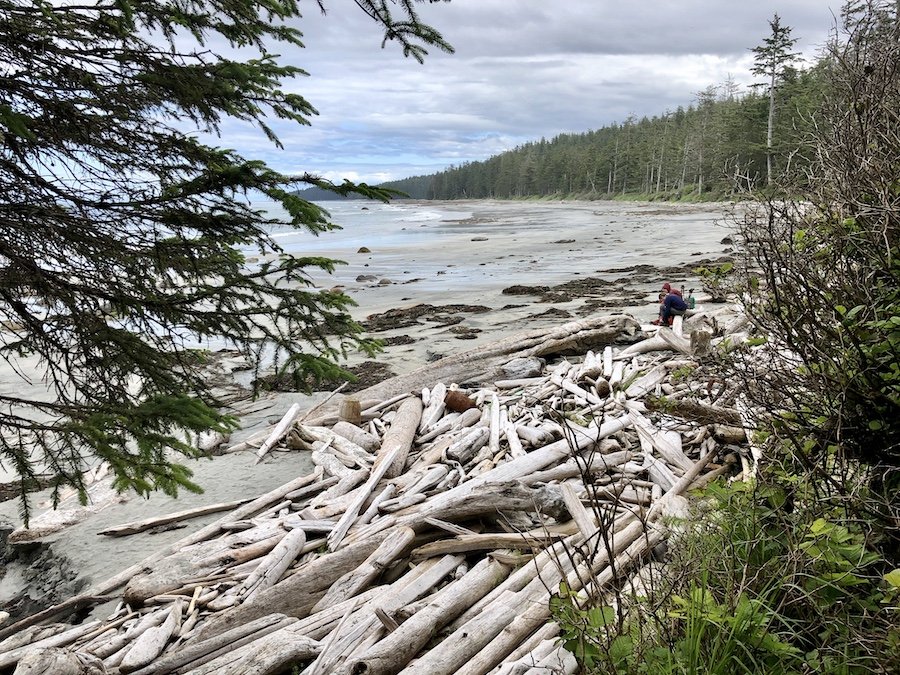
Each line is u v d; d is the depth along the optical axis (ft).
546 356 36.91
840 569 9.18
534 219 242.17
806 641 9.18
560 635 11.56
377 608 13.34
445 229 204.85
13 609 18.04
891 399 9.66
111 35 12.34
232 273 14.06
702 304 50.62
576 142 631.56
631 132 422.41
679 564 11.05
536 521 17.03
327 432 26.25
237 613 14.71
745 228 12.15
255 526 19.61
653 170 356.59
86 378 12.70
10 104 11.08
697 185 287.28
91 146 12.52
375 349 16.17
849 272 10.68
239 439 28.50
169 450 26.89
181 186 12.37
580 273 85.97
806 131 12.80
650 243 123.75
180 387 13.33
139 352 12.68
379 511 19.25
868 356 10.18
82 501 10.91
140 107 12.40
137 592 15.90
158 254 13.03
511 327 49.73
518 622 12.51
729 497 12.59
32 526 21.52
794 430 11.35
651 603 9.75
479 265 102.53
